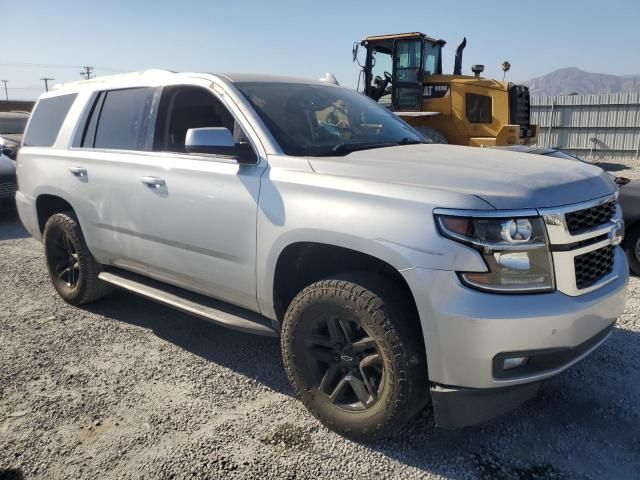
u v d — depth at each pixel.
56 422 3.10
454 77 12.91
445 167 2.83
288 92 3.77
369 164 2.91
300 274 3.25
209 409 3.24
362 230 2.65
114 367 3.77
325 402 2.97
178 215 3.56
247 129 3.33
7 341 4.20
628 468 2.68
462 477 2.62
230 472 2.67
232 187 3.25
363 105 4.20
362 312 2.67
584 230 2.61
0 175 8.80
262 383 3.55
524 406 3.23
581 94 19.16
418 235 2.49
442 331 2.44
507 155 3.28
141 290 4.08
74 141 4.55
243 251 3.22
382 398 2.70
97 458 2.78
